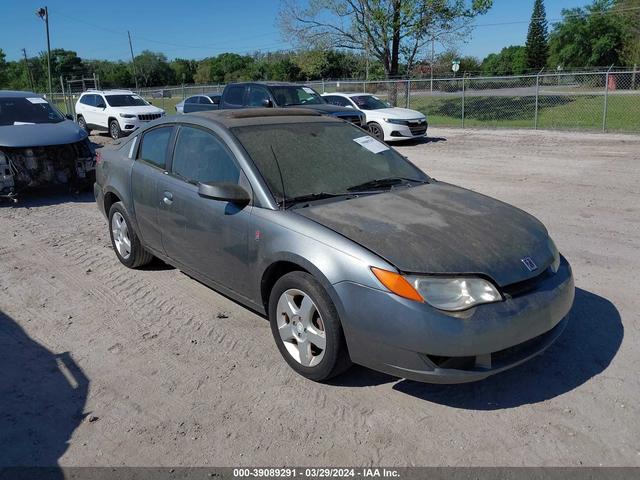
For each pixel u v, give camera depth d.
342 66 30.77
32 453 2.88
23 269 5.70
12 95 9.98
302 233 3.37
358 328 3.09
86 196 9.51
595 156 12.48
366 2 24.77
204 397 3.36
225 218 3.90
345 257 3.14
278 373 3.61
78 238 6.83
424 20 24.48
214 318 4.44
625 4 53.09
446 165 12.16
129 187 5.10
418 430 3.02
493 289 3.01
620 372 3.52
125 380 3.56
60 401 3.34
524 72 78.94
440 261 3.05
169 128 4.78
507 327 2.96
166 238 4.66
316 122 4.62
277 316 3.62
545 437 2.93
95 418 3.16
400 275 2.97
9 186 8.52
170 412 3.21
